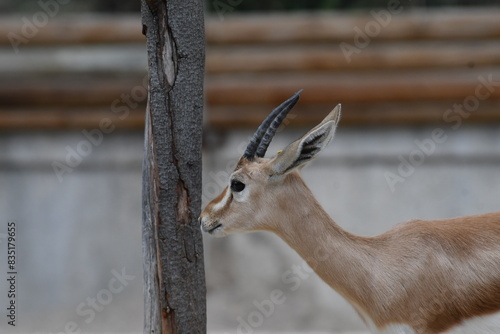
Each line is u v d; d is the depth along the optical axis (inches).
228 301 561.3
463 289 272.4
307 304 561.3
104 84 616.7
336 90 592.1
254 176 281.9
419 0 717.9
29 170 620.7
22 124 615.2
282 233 284.2
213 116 597.9
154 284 275.7
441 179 593.9
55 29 621.0
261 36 617.6
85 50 626.5
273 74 611.8
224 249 590.9
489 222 282.7
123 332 524.4
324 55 603.8
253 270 581.0
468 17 601.0
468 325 273.7
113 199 617.0
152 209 273.3
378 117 593.0
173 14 267.3
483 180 590.6
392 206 592.4
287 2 785.6
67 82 618.5
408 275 274.8
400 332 275.3
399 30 604.4
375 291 276.7
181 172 272.5
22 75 625.6
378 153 597.9
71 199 618.2
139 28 622.2
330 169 601.3
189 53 269.7
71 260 610.2
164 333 276.2
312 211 281.9
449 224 286.4
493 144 589.9
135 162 617.6
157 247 273.6
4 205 616.1
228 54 619.2
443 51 595.8
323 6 779.4
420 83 585.9
